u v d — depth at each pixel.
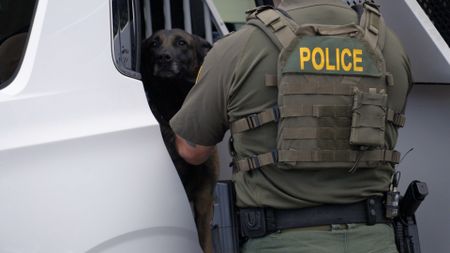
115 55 5.06
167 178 5.02
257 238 4.74
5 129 4.55
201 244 5.95
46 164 4.61
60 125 4.71
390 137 4.89
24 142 4.56
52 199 4.59
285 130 4.56
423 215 6.25
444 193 6.20
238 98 4.71
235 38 4.77
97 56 4.95
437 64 6.00
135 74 5.14
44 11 4.84
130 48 5.32
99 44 4.98
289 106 4.55
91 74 4.89
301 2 4.84
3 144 4.51
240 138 4.75
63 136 4.67
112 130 4.84
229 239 4.84
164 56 5.88
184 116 4.94
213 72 4.82
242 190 4.80
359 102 4.60
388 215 4.82
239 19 6.75
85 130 4.75
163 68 5.93
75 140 4.70
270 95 4.64
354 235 4.67
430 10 6.37
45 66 4.76
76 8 4.93
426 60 6.07
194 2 6.57
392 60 4.88
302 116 4.56
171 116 6.02
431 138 6.21
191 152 5.22
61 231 4.60
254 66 4.65
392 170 4.95
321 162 4.57
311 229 4.65
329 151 4.57
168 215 4.98
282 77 4.58
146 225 4.87
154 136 5.03
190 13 6.56
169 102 6.05
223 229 4.85
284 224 4.67
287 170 4.62
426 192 4.93
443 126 6.15
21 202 4.52
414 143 6.29
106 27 5.04
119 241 4.78
